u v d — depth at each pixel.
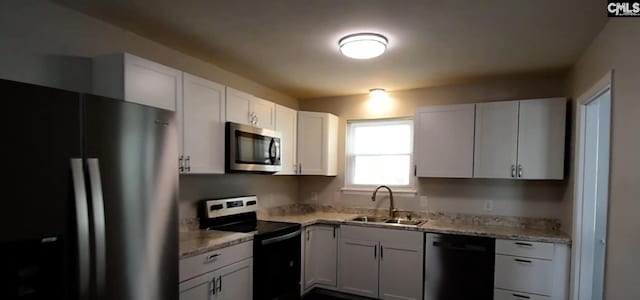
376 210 4.04
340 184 4.25
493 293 2.94
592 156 2.60
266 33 2.33
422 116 3.55
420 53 2.67
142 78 2.09
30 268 1.27
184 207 2.81
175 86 2.32
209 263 2.27
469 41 2.40
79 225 1.38
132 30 2.30
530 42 2.40
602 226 2.57
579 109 2.67
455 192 3.65
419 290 3.21
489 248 2.96
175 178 1.89
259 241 2.73
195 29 2.28
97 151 1.48
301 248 3.42
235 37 2.41
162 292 1.78
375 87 3.81
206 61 2.94
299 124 3.91
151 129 1.74
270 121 3.40
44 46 1.90
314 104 4.45
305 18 2.09
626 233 1.64
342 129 4.28
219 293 2.35
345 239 3.57
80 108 1.43
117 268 1.54
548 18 2.01
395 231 3.33
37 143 1.29
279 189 4.11
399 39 2.38
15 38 1.79
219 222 3.08
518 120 3.14
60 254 1.34
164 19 2.13
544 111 3.05
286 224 3.26
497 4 1.86
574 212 2.67
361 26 2.19
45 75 1.91
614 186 1.79
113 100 1.56
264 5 1.92
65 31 1.99
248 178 3.57
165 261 1.80
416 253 3.24
